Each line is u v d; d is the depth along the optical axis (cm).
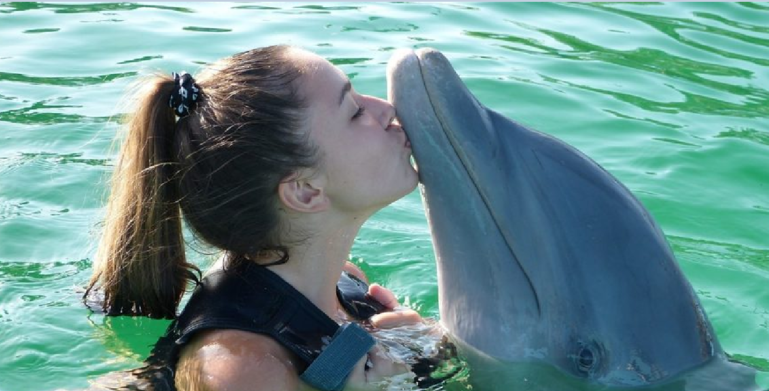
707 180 270
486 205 188
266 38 336
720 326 224
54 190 258
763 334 221
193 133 184
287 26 347
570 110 298
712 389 189
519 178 187
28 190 258
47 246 241
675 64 329
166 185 189
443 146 186
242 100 183
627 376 188
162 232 193
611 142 284
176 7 364
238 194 184
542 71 318
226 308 185
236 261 190
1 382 204
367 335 185
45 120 285
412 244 248
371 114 188
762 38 353
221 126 183
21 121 285
